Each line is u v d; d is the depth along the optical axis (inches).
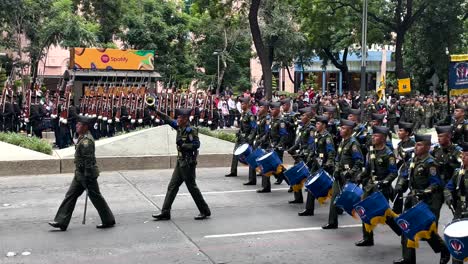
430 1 1421.0
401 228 295.3
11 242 354.0
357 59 2516.0
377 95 1194.0
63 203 381.4
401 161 395.5
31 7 1391.5
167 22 1722.4
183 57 1712.6
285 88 2600.9
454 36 1536.7
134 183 561.9
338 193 380.5
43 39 1424.7
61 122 839.7
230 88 1712.6
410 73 1929.1
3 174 594.2
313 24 1531.7
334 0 1459.2
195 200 413.1
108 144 647.1
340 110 885.8
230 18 1310.3
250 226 396.8
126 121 960.9
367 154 394.0
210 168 666.8
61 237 365.7
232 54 1802.4
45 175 602.5
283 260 321.1
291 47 1705.2
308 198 429.7
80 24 1454.2
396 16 1459.2
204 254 331.3
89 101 967.0
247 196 502.3
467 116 527.5
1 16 1343.5
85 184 378.9
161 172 630.5
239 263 314.8
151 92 995.3
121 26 1723.7
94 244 350.0
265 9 1577.3
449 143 345.7
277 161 468.4
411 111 1194.0
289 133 499.2
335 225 392.2
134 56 1266.0
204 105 1032.8
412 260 306.2
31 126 877.2
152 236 369.1
